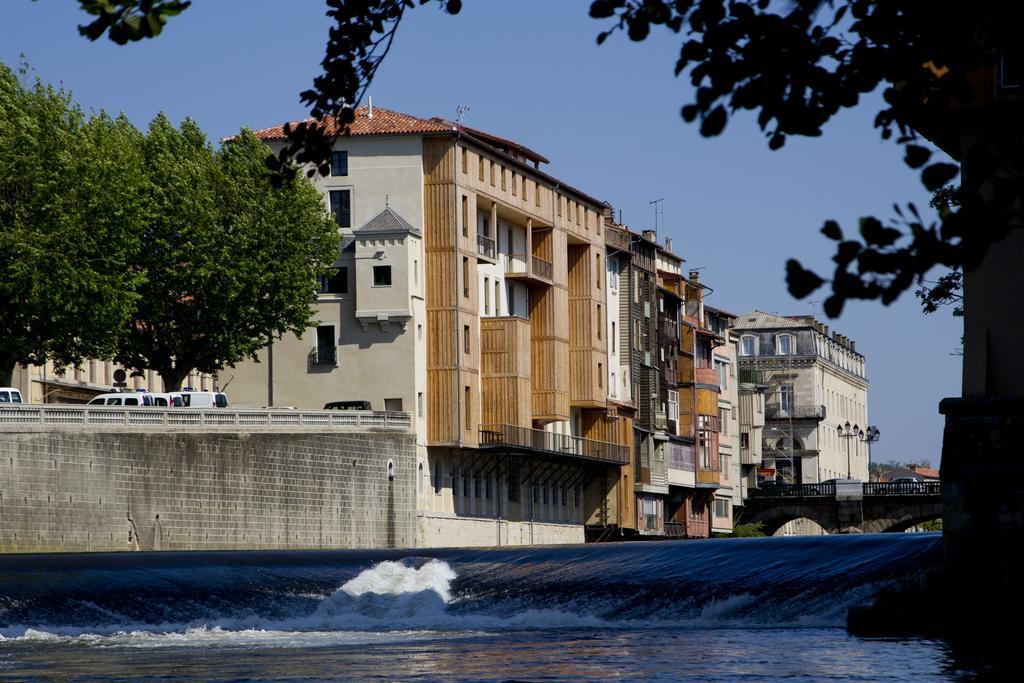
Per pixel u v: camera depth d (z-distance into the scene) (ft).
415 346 427.33
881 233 41.91
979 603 173.47
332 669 144.36
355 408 410.52
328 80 65.77
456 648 169.89
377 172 436.76
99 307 313.94
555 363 501.56
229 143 386.93
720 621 217.15
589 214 531.91
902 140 43.88
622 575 235.81
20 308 309.83
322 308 431.43
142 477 311.68
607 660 150.61
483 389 460.96
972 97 44.42
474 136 463.83
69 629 205.05
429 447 434.30
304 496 358.23
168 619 218.59
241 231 371.35
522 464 492.95
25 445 284.82
